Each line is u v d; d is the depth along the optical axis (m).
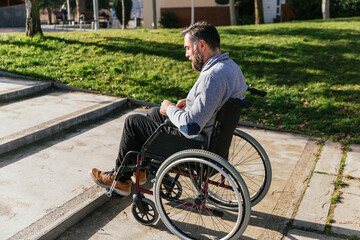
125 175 2.98
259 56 8.04
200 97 2.37
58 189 3.18
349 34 10.26
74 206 2.91
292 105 5.79
